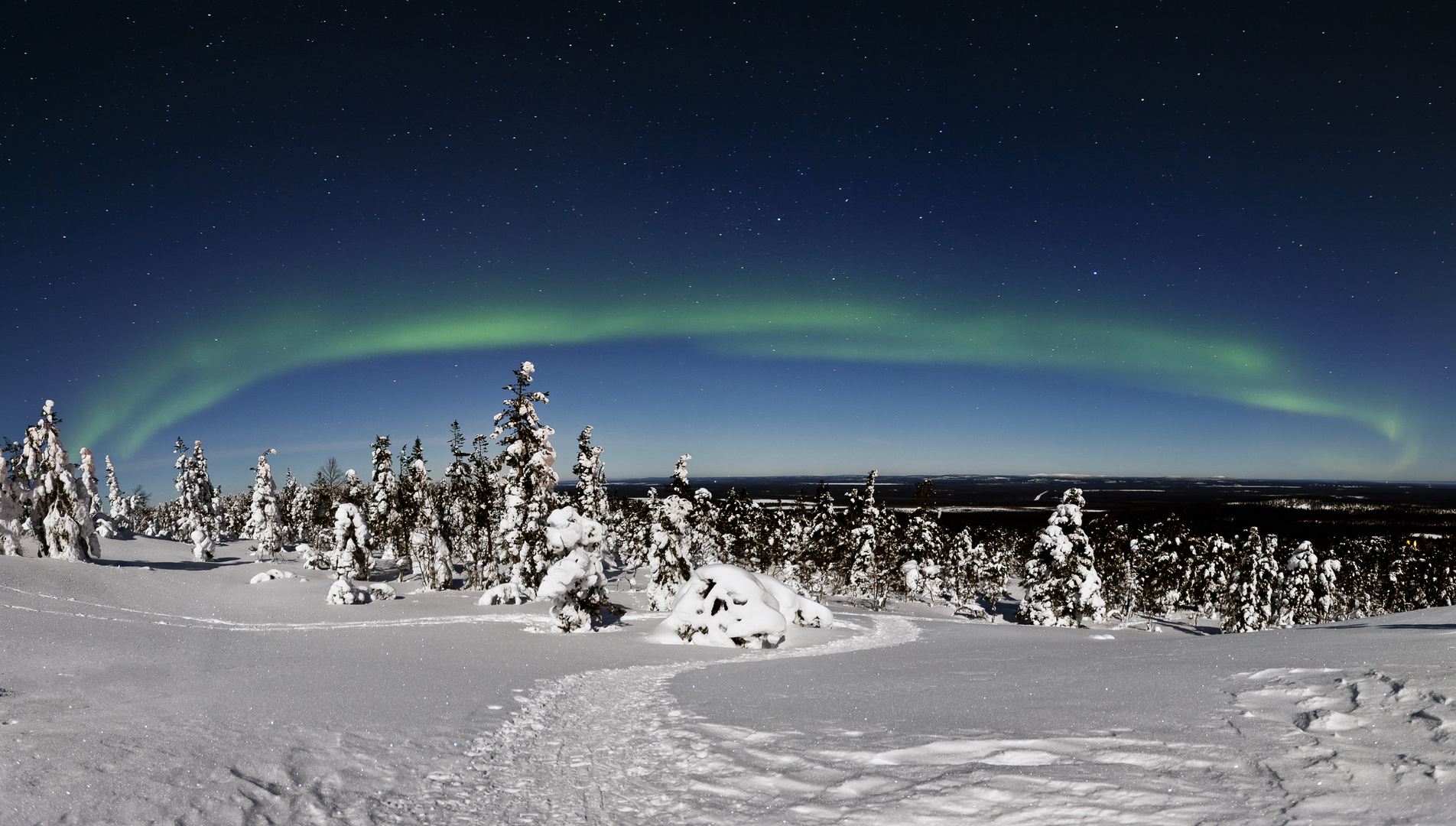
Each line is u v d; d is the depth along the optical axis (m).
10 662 13.83
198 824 5.43
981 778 5.95
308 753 7.59
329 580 50.84
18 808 5.32
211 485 81.38
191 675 13.42
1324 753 5.59
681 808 6.15
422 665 16.08
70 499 44.72
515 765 7.86
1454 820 4.10
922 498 68.25
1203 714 7.16
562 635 24.47
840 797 5.98
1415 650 8.59
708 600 22.94
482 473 47.22
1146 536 73.56
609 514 70.88
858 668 14.75
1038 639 24.52
